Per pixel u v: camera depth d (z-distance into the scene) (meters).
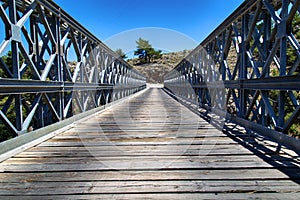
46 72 2.44
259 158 1.70
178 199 1.14
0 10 1.72
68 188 1.26
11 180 1.36
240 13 3.00
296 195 1.16
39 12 2.35
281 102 2.12
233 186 1.27
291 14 1.88
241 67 3.07
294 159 1.67
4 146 1.76
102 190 1.24
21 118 2.02
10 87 1.76
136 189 1.24
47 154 1.84
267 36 3.02
